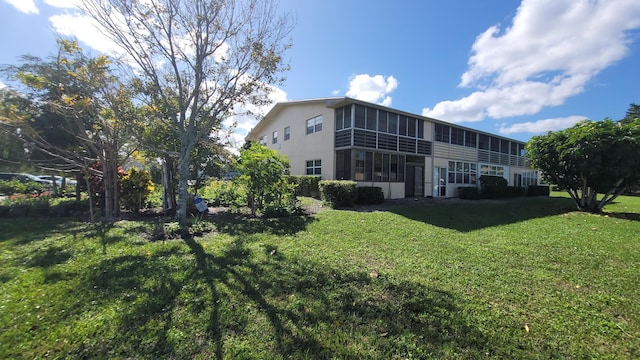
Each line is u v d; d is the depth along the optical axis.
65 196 12.65
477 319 2.81
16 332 2.46
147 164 11.40
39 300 3.02
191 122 7.10
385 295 3.30
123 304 2.97
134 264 4.16
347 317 2.81
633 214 10.71
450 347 2.39
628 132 10.03
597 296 3.35
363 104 14.23
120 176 9.54
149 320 2.68
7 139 8.33
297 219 8.20
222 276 3.74
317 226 7.24
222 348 2.31
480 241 6.00
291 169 18.88
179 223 6.58
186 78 7.43
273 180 9.14
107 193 8.44
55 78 7.32
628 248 5.50
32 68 7.29
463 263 4.49
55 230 6.56
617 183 10.59
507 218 9.47
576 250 5.33
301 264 4.27
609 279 3.89
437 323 2.73
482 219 9.10
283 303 3.05
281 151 20.23
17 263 4.20
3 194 13.78
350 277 3.80
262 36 7.28
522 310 3.01
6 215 8.47
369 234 6.44
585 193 11.66
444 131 18.95
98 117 7.77
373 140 14.77
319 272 3.96
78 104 6.91
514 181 25.31
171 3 6.33
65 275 3.72
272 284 3.51
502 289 3.52
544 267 4.37
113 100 6.86
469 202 15.22
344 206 11.62
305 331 2.57
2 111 6.82
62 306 2.91
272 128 21.73
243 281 3.59
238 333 2.52
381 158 15.35
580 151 10.55
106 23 6.14
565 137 11.48
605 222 8.71
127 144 9.17
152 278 3.64
